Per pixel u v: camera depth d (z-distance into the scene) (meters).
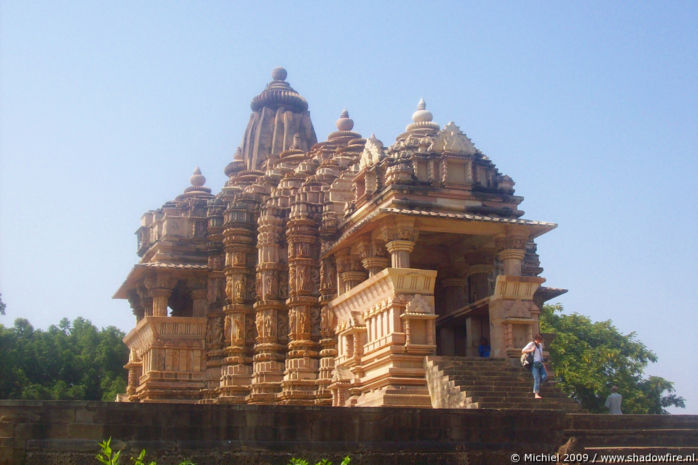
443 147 29.86
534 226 28.81
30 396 58.91
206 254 37.22
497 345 27.34
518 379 25.12
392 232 27.88
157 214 38.66
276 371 33.69
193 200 38.03
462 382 24.31
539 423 19.92
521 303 27.61
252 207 36.41
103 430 16.94
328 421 18.34
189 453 17.30
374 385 26.77
